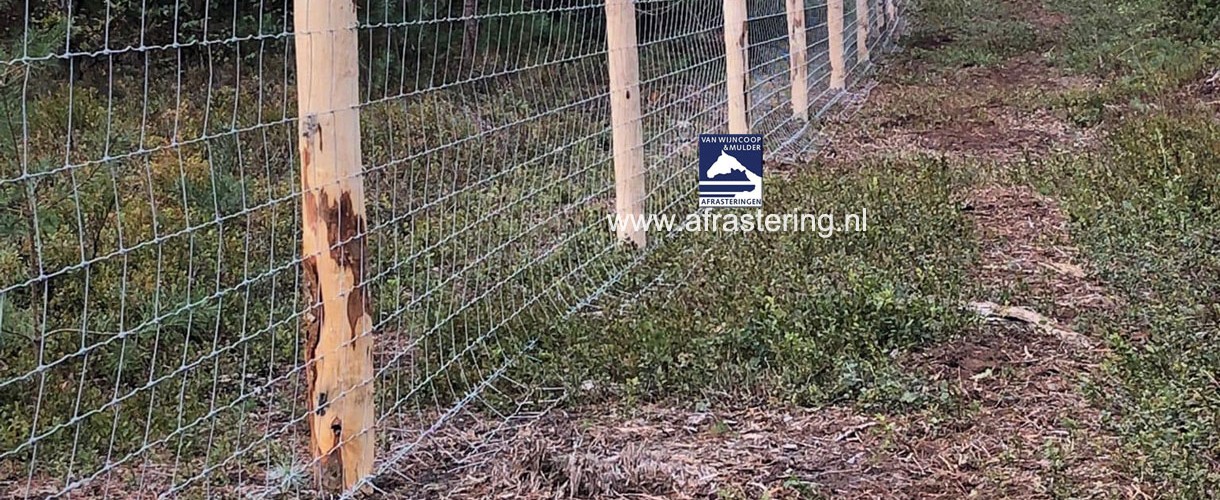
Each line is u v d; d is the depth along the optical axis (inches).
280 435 161.5
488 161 289.7
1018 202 297.7
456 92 353.7
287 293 214.4
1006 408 171.6
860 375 179.5
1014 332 201.8
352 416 141.1
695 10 351.9
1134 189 289.9
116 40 347.3
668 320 202.1
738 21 314.0
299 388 179.0
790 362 183.5
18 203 175.8
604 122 295.7
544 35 407.8
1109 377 179.5
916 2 729.0
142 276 203.2
